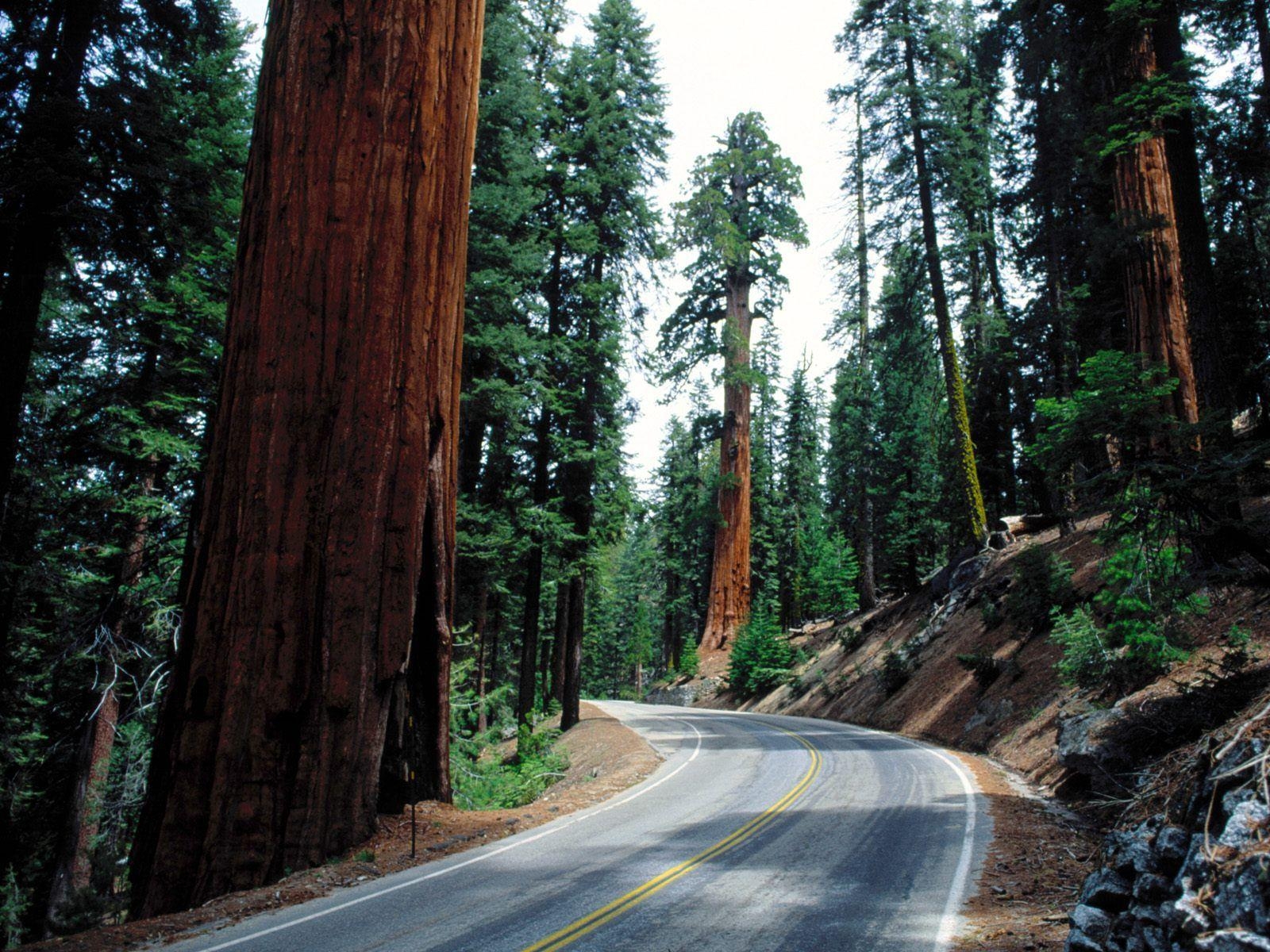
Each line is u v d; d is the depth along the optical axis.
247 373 9.27
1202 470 8.11
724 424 44.50
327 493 9.21
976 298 29.89
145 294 14.84
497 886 7.29
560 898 6.80
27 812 17.17
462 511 18.45
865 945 5.46
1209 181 23.42
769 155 40.09
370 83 9.74
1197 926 3.72
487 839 9.56
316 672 8.92
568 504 23.53
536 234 21.45
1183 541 10.57
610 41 25.56
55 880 14.46
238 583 8.83
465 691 19.97
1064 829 9.24
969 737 17.98
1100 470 9.27
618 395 24.12
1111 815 9.46
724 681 41.94
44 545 14.98
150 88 13.14
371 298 9.62
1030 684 17.25
